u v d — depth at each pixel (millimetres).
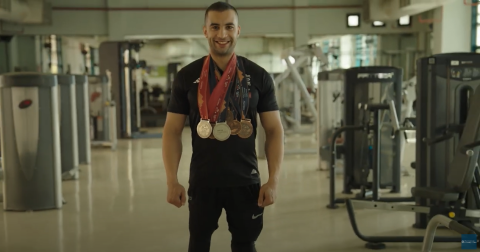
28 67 14703
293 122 12156
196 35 14695
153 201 5473
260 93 2133
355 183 5734
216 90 2082
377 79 5660
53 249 3842
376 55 15391
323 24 14875
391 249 3707
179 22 14578
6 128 4953
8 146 4965
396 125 4680
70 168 6848
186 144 10703
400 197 5188
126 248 3838
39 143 5004
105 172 7422
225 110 2082
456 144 4082
